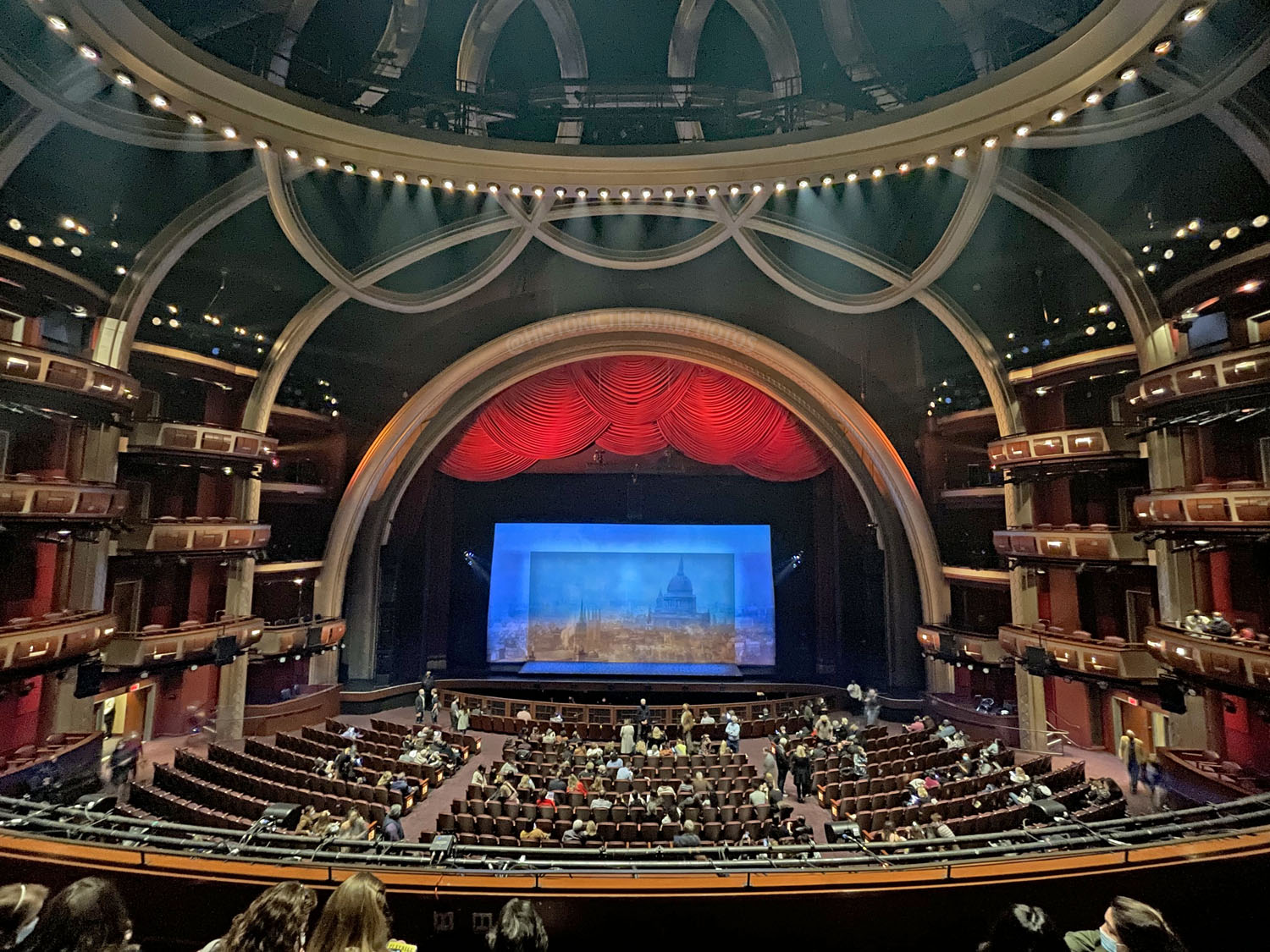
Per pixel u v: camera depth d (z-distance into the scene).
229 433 18.41
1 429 14.35
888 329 21.52
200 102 11.86
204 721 19.70
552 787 13.84
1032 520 19.34
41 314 14.66
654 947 5.05
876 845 5.96
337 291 19.14
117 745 15.90
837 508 26.52
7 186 13.82
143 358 17.39
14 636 12.57
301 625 21.66
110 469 16.17
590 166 14.45
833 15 14.82
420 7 14.77
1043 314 18.84
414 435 24.19
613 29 16.73
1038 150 14.11
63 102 11.78
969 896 5.15
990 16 13.91
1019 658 18.69
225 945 3.45
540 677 26.92
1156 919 3.32
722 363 24.00
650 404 24.92
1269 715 12.49
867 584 25.06
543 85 15.91
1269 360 11.88
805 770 14.85
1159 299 15.45
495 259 19.53
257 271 18.44
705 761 16.78
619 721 22.86
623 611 27.84
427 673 24.36
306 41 15.84
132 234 15.83
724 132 16.30
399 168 14.05
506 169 14.41
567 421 25.34
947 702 22.22
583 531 28.38
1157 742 16.88
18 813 6.40
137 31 10.56
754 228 18.30
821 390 22.86
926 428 23.05
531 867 5.68
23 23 10.56
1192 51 10.79
